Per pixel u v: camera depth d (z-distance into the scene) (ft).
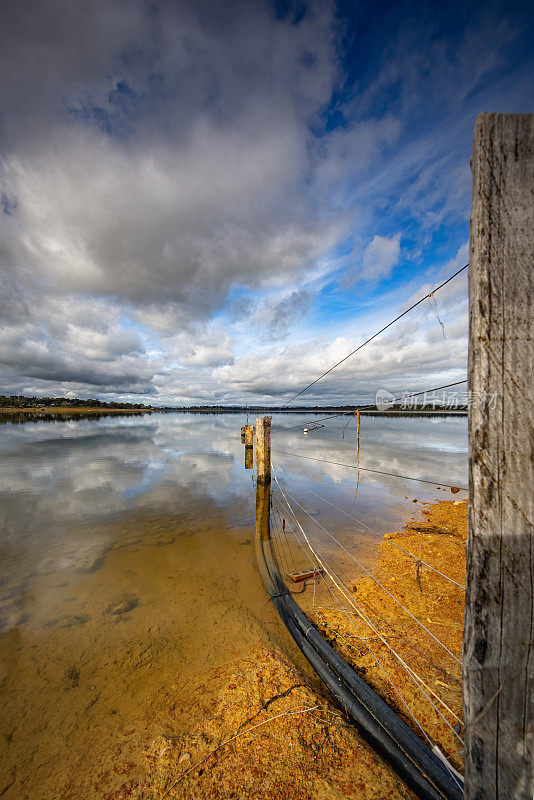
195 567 18.72
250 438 31.50
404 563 19.04
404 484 38.47
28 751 8.34
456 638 12.35
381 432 100.17
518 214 3.22
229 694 9.32
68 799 7.09
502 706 3.37
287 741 7.84
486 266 3.29
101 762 7.91
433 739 8.34
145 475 43.09
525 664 3.28
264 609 14.78
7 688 10.38
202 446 73.00
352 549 21.20
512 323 3.24
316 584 16.83
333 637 12.37
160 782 7.18
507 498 3.29
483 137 3.27
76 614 14.34
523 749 3.28
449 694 9.68
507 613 3.33
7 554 20.48
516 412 3.25
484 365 3.32
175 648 12.12
